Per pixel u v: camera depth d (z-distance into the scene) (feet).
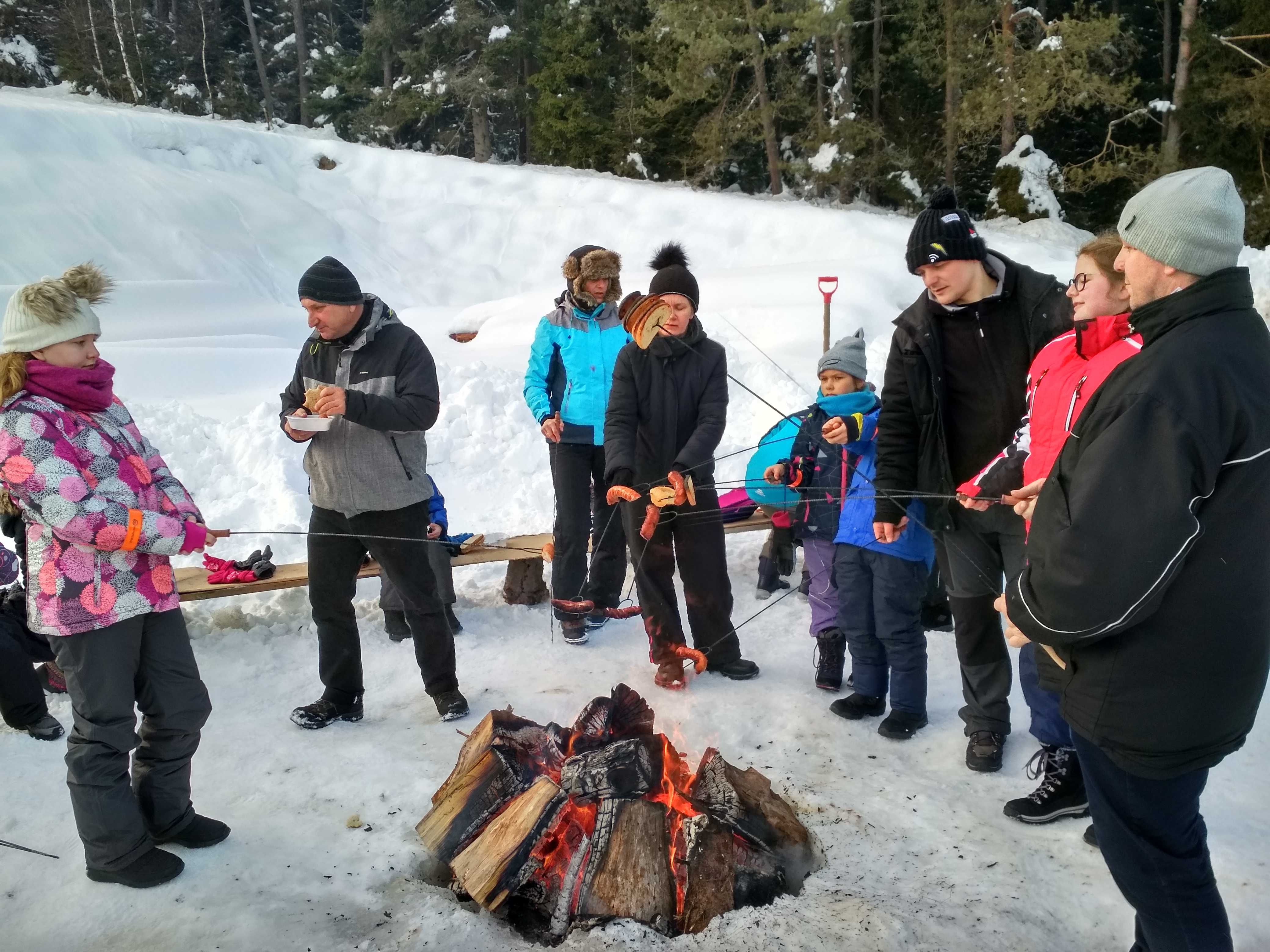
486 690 14.16
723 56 79.00
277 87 134.41
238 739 12.57
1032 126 73.97
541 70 101.50
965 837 10.07
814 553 13.89
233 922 8.83
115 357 34.45
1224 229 6.24
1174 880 6.84
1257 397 6.09
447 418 25.40
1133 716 6.49
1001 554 11.05
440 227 84.02
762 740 12.55
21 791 11.21
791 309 42.57
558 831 9.32
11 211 64.18
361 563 12.99
